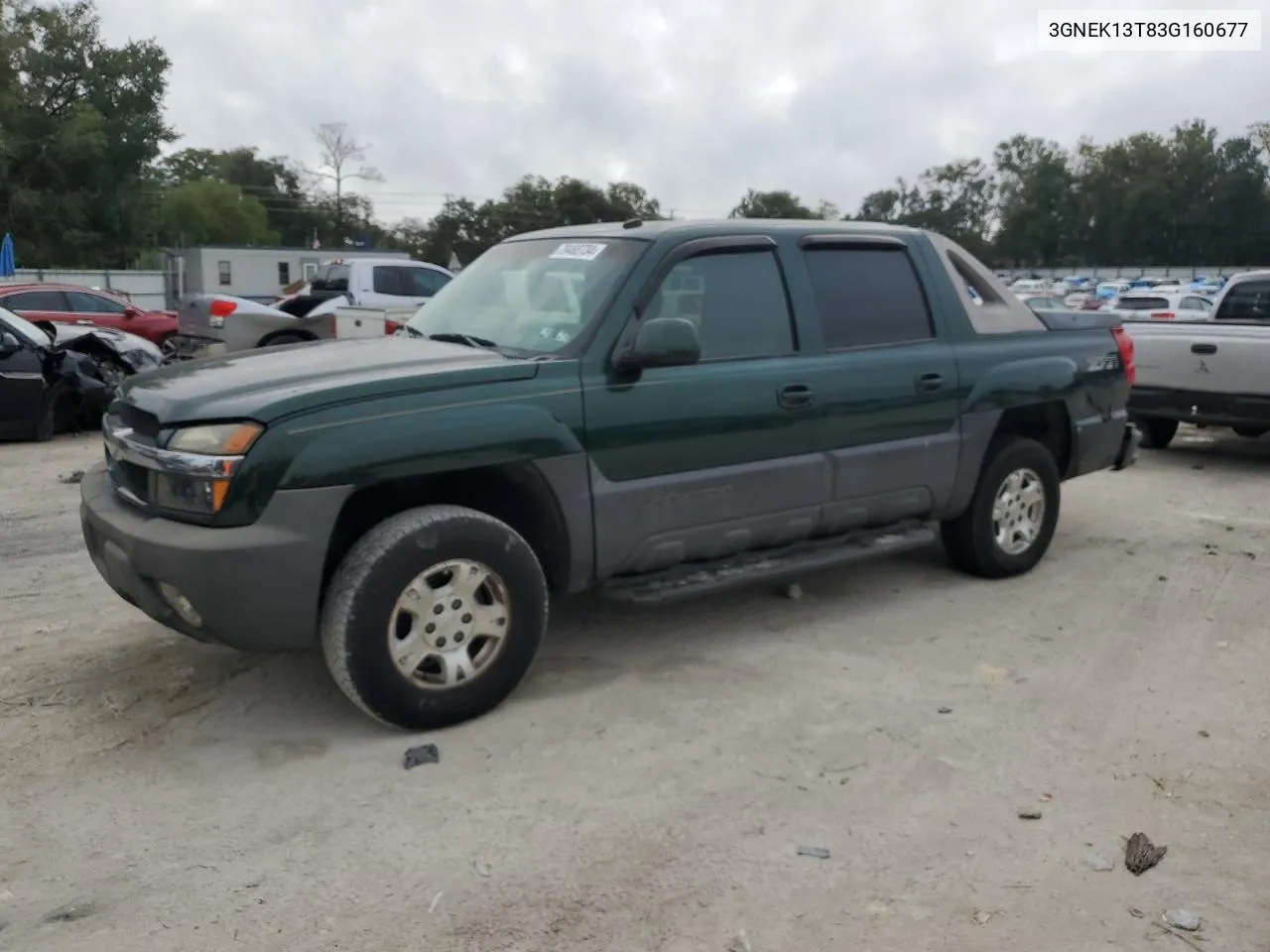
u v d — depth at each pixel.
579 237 4.93
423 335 4.93
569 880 3.15
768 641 5.06
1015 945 2.88
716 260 4.73
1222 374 9.23
